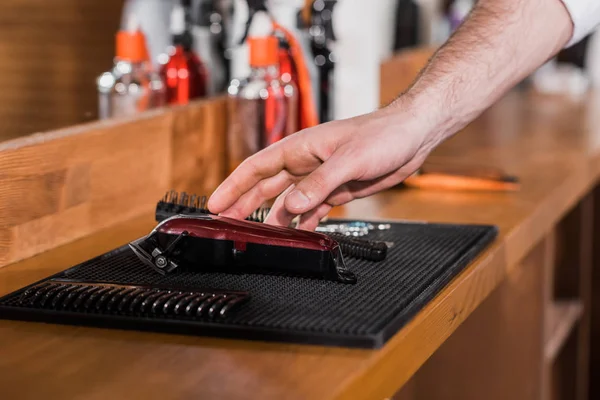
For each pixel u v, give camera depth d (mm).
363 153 1042
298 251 975
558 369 2408
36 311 879
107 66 2336
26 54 2291
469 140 2334
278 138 1613
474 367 1840
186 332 837
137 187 1424
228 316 852
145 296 882
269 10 1662
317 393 705
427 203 1568
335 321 838
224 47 1935
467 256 1105
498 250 1217
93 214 1306
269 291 938
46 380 738
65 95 2275
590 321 2648
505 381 1837
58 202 1222
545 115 2848
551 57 1344
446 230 1269
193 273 1010
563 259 2414
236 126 1639
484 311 1826
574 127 2559
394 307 882
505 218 1433
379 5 2002
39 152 1179
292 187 1129
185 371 753
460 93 1198
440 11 3334
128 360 779
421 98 1163
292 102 1624
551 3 1299
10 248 1132
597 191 2613
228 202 1059
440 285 988
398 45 2646
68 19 2289
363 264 1061
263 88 1603
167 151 1511
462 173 1731
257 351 794
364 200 1596
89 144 1288
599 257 2621
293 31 1675
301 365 761
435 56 1258
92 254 1182
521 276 1806
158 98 1767
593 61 3600
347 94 1940
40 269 1105
